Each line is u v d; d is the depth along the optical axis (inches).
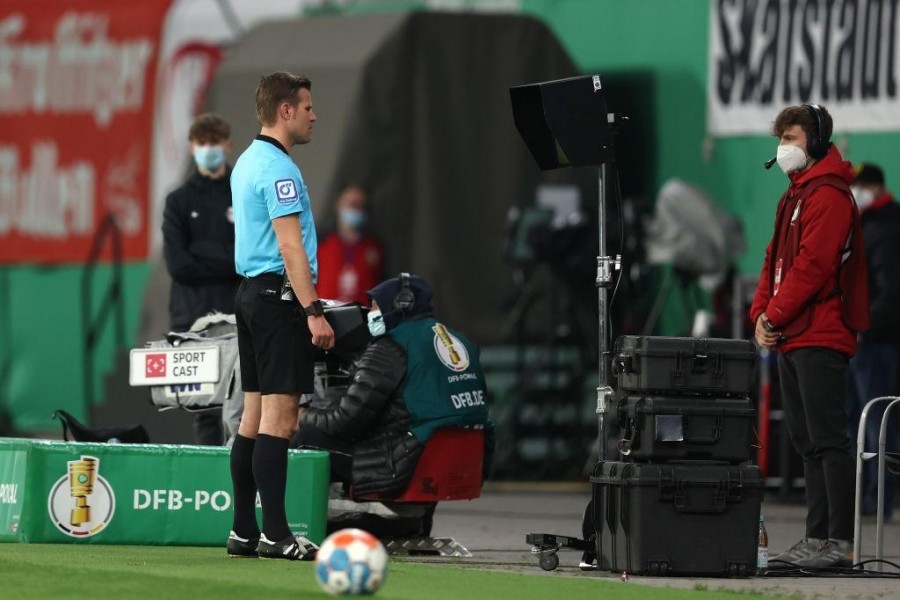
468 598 860.6
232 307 1387.8
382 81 1958.7
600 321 1088.2
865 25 1882.4
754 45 1958.7
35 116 2285.9
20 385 2276.1
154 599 824.9
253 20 2132.1
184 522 1160.2
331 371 1214.9
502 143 2005.4
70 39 2268.7
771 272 1174.3
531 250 1975.9
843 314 1138.0
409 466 1173.1
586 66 2057.1
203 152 1378.0
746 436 1042.7
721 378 1037.2
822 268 1119.6
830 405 1135.0
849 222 1127.0
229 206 1392.7
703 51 1993.1
